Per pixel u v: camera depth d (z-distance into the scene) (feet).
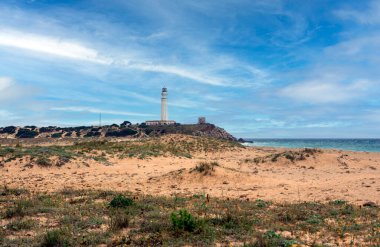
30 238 34.94
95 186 81.61
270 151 237.25
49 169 108.68
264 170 122.01
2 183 84.02
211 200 61.11
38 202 55.52
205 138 247.70
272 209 53.11
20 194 65.82
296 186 79.30
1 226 40.11
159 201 58.34
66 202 56.85
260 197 65.98
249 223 41.86
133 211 48.65
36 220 43.14
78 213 47.44
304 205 56.49
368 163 146.10
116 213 46.80
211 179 84.33
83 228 39.75
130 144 185.78
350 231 39.88
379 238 36.29
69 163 116.26
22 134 437.58
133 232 37.83
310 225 42.68
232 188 76.54
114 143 188.65
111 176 102.53
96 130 458.50
